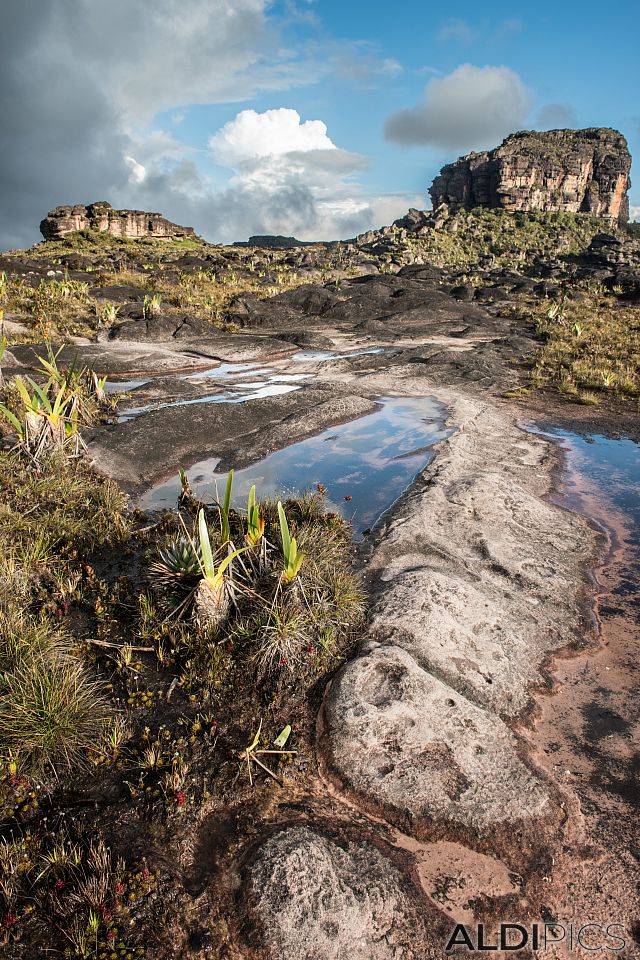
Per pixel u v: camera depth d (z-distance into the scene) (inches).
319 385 537.6
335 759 146.2
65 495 281.0
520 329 932.0
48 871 118.3
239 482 332.5
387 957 108.0
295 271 1780.3
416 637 185.5
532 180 4308.6
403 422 447.8
